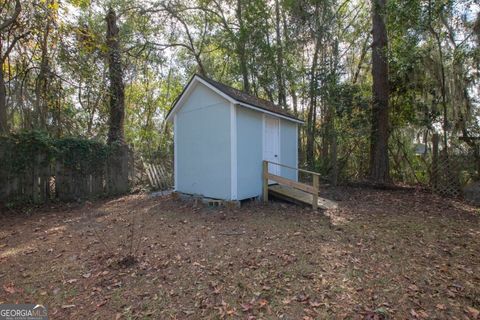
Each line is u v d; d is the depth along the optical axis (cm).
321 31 1191
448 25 830
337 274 336
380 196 832
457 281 319
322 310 268
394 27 801
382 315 258
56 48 882
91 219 605
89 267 358
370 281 320
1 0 739
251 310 269
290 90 1390
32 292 301
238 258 383
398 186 942
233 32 1391
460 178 816
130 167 985
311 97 1245
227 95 683
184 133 833
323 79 1170
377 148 973
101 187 888
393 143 1113
